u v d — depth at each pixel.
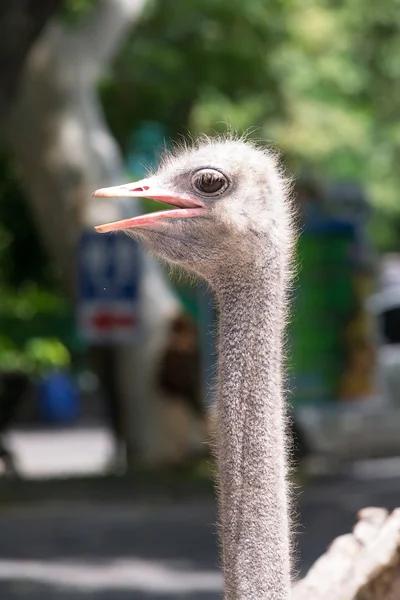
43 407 31.53
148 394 19.31
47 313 25.80
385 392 19.59
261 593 4.51
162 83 23.80
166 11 23.61
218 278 4.77
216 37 23.81
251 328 4.73
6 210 22.89
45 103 19.36
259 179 4.77
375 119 31.33
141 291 16.67
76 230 19.41
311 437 19.11
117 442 19.84
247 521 4.57
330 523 14.67
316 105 26.67
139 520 14.96
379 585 6.04
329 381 19.16
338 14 28.50
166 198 4.76
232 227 4.72
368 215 19.64
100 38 19.61
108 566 12.74
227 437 4.65
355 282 19.20
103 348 19.52
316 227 18.83
